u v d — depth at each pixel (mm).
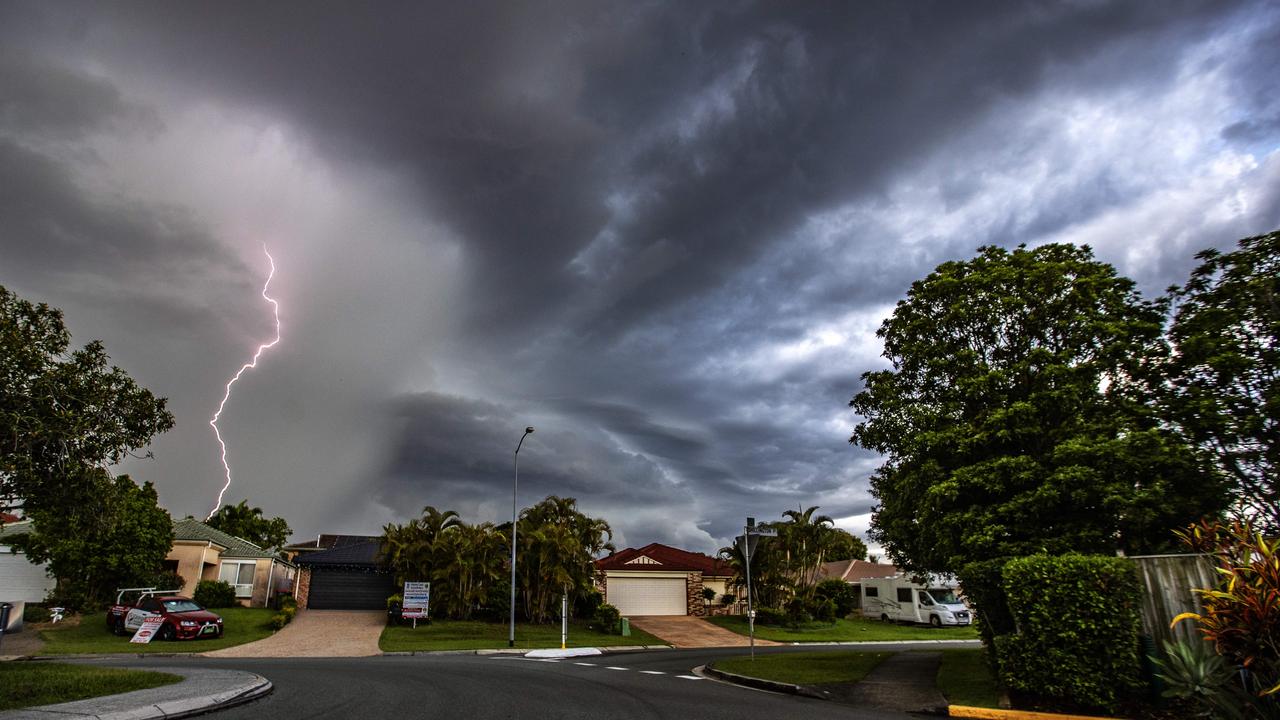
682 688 14391
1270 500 13773
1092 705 10648
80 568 32344
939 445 16344
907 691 13594
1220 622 8789
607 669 18656
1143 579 11305
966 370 17250
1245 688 8891
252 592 43469
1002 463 14961
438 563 39375
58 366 14648
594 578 43812
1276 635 8406
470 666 18375
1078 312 16469
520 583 39562
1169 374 14859
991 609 13055
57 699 9992
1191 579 10859
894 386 19203
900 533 18750
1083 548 14023
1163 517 14016
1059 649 10953
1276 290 13797
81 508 15195
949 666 17562
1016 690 11578
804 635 38344
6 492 14141
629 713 10633
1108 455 13930
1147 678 10617
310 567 43938
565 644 28484
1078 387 15562
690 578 49219
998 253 18969
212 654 23891
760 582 47094
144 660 20234
